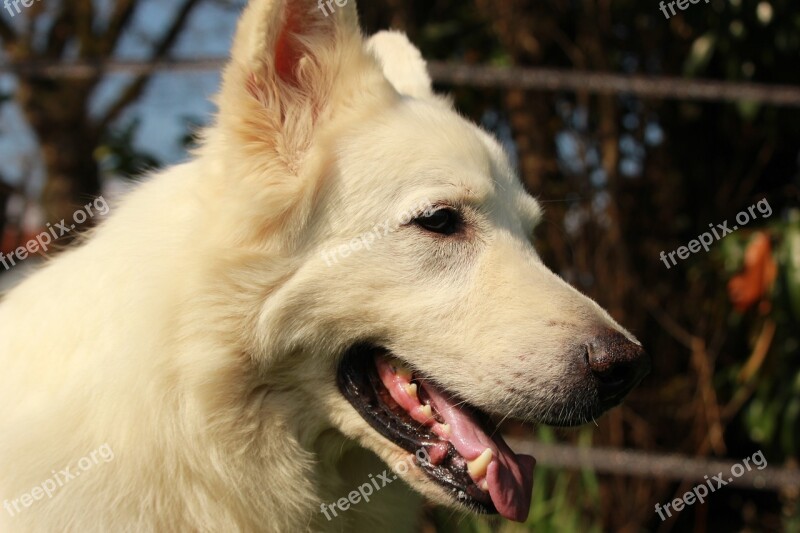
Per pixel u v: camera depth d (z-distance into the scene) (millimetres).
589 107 1518
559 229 1524
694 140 1587
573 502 1450
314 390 940
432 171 947
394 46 1096
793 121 1521
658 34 1544
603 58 1533
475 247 954
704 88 1365
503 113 1610
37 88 1814
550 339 919
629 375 920
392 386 952
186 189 948
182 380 910
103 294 919
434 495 932
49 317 932
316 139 938
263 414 930
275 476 934
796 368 1456
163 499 904
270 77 922
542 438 1378
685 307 1552
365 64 964
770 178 1606
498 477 917
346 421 945
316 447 956
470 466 920
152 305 908
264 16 913
